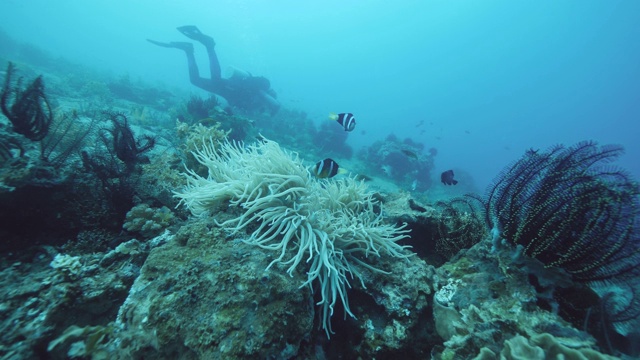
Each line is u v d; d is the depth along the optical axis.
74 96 11.72
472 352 2.13
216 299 2.23
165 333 2.06
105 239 3.62
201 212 3.29
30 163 3.26
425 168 18.52
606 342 2.19
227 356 1.96
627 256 2.15
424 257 4.19
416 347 2.63
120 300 2.72
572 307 2.33
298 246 2.86
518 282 2.41
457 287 2.68
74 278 2.56
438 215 4.12
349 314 2.78
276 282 2.39
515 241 2.53
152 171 4.48
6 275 2.75
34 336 2.15
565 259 2.27
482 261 2.77
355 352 2.71
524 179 2.59
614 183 2.27
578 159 2.52
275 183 3.19
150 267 2.49
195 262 2.46
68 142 4.78
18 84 3.88
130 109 11.87
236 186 3.20
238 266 2.45
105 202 3.82
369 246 3.08
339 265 2.88
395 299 2.74
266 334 2.12
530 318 2.14
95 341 2.02
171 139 8.68
